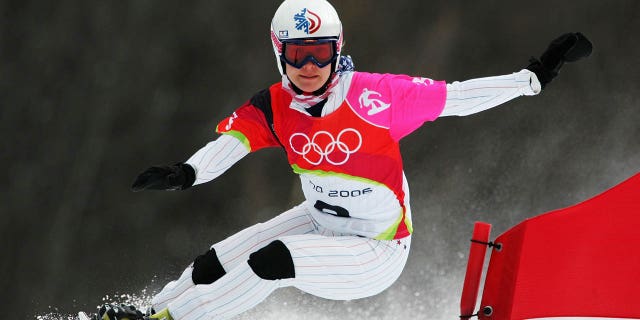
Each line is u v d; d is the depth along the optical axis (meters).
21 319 40.09
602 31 48.59
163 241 43.03
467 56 49.41
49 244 41.53
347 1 49.12
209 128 46.19
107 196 43.47
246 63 47.06
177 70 46.16
